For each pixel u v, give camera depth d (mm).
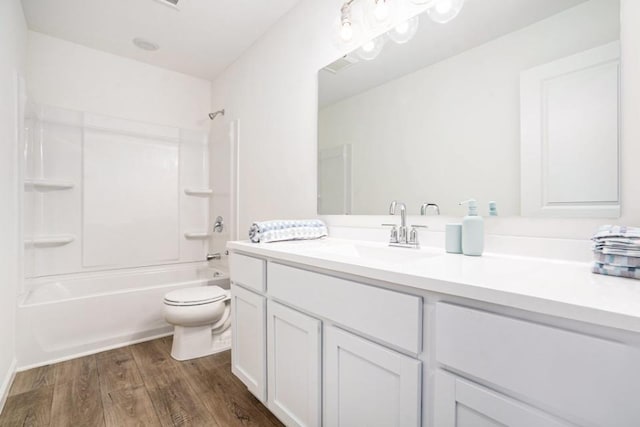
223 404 1466
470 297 626
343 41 1559
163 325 2311
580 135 923
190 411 1412
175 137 3008
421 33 1346
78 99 2523
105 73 2646
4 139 1546
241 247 1452
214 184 3072
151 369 1799
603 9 890
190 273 2920
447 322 674
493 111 1118
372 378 847
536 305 539
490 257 1034
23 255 1896
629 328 444
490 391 607
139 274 2701
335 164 1732
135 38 2432
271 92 2256
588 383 487
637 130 833
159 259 2895
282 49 2145
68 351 1926
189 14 2129
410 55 1385
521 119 1047
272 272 1254
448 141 1248
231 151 2742
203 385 1631
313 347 1032
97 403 1463
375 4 1435
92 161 2568
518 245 1039
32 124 2262
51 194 2387
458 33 1225
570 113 943
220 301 2004
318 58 1837
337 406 963
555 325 532
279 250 1191
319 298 1010
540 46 1010
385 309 799
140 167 2809
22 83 1869
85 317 1996
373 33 1535
